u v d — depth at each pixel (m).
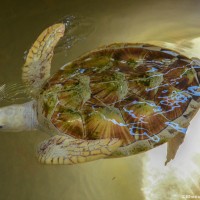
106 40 5.05
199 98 4.44
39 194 4.66
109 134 4.41
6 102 4.75
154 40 4.96
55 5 5.23
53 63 4.94
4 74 4.91
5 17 5.20
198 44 4.89
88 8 5.21
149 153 4.69
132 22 5.13
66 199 4.65
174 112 4.42
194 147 4.64
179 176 4.62
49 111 4.50
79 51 5.00
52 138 4.49
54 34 4.72
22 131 4.78
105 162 4.73
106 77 4.46
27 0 5.26
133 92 4.43
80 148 4.42
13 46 5.05
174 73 4.45
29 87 4.71
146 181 4.64
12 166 4.73
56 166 4.74
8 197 4.65
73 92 4.48
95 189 4.66
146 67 4.46
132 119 4.41
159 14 5.15
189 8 5.15
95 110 4.43
